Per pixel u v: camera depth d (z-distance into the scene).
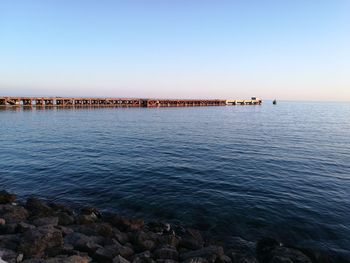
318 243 8.27
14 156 18.34
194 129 33.09
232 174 14.59
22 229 7.62
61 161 17.08
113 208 10.59
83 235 7.41
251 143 24.00
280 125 40.56
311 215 9.92
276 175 14.55
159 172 14.81
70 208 10.55
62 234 7.51
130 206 10.73
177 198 11.37
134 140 24.78
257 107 109.88
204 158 18.08
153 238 7.71
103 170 15.14
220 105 113.81
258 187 12.66
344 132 32.91
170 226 9.17
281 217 9.77
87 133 28.77
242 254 7.65
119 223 8.78
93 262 6.38
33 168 15.58
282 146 22.88
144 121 42.12
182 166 16.02
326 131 33.81
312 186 12.88
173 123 39.84
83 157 18.09
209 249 7.10
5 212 9.08
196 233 8.44
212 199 11.27
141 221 8.99
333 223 9.36
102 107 77.06
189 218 9.78
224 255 7.01
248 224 9.35
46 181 13.51
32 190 12.41
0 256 5.98
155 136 27.23
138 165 16.19
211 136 27.72
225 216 9.87
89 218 9.03
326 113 78.50
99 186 12.76
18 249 6.32
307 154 19.84
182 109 78.44
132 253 6.91
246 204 10.80
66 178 13.88
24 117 45.22
